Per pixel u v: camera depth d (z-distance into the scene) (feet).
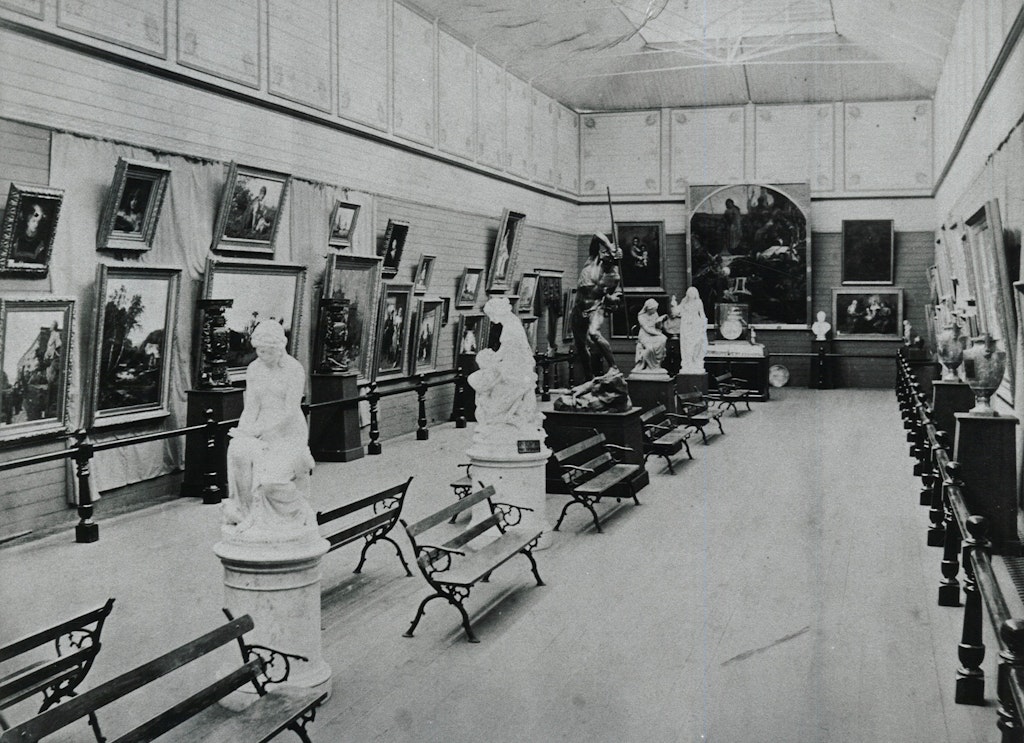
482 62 76.79
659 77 96.58
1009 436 30.01
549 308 92.73
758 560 33.17
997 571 28.40
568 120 98.37
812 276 96.89
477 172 76.02
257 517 21.50
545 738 19.83
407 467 50.72
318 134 53.16
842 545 35.04
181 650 17.33
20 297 33.73
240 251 46.06
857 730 20.03
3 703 18.03
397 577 31.24
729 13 85.71
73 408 36.76
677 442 50.85
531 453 35.01
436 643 25.39
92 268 37.29
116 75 38.32
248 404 22.04
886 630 26.04
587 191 101.76
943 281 81.56
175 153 41.60
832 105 95.30
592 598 29.12
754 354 84.89
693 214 97.60
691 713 20.93
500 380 35.42
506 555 28.04
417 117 65.57
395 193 62.49
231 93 45.34
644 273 100.07
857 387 95.91
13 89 33.81
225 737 17.02
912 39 76.48
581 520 39.65
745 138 97.45
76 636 25.34
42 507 35.86
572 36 81.20
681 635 25.82
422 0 64.54
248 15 46.65
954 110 69.97
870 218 95.09
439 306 67.51
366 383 58.70
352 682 22.85
